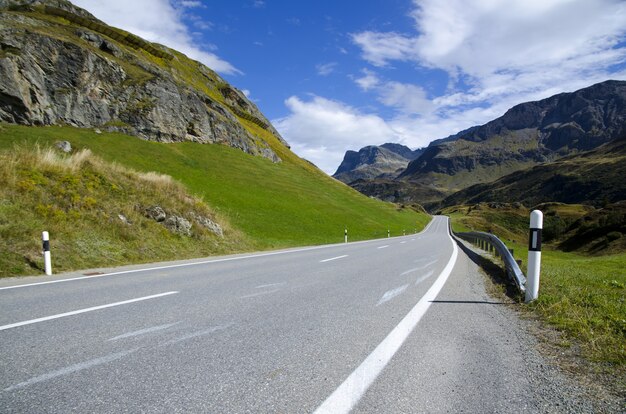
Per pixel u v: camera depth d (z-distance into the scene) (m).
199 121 62.88
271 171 69.00
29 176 12.75
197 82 89.38
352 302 6.14
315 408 2.67
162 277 8.69
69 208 12.59
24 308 5.48
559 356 3.77
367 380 3.15
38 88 41.22
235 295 6.61
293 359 3.59
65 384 2.98
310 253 16.22
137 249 12.84
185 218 16.88
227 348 3.88
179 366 3.38
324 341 4.14
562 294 6.59
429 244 24.39
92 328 4.50
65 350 3.74
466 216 164.12
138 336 4.22
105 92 49.28
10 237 9.77
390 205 108.88
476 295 6.94
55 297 6.29
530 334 4.52
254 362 3.51
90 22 63.28
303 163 101.44
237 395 2.84
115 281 8.04
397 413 2.62
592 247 78.00
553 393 2.95
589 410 2.69
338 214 53.72
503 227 148.62
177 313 5.28
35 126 40.47
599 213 104.44
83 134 43.53
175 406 2.66
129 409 2.61
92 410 2.59
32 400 2.71
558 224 111.75
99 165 16.42
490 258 14.30
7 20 44.38
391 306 5.89
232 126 71.75
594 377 3.25
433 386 3.05
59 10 59.12
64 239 11.05
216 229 18.03
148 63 60.34
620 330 4.50
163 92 56.59
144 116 52.06
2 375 3.13
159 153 48.53
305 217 42.81
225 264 11.57
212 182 45.19
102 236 12.40
